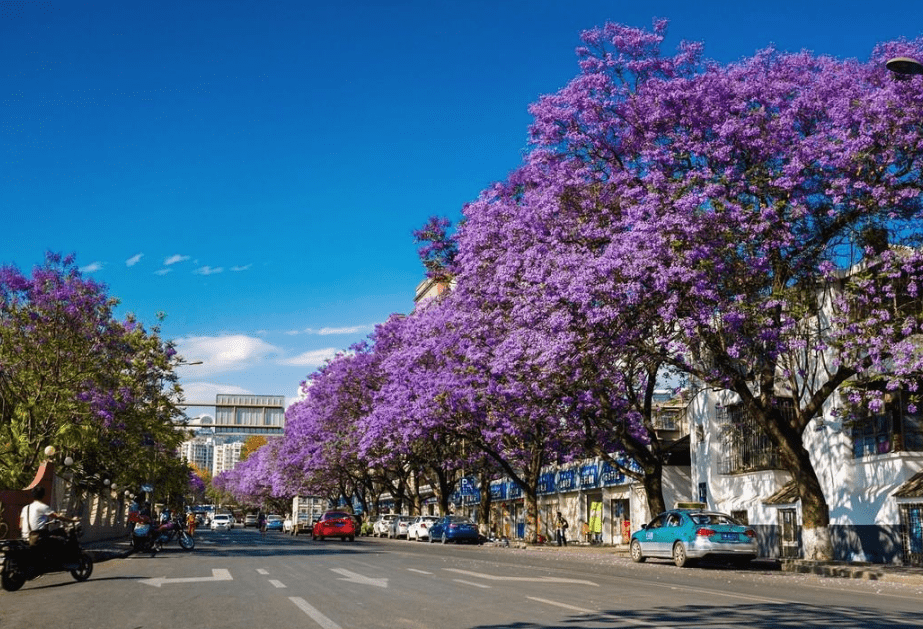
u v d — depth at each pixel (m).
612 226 24.44
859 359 23.03
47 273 30.78
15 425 29.38
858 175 22.17
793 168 21.69
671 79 23.91
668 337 23.73
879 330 22.36
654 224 21.95
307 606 12.48
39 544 17.05
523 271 26.22
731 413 35.28
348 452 60.22
